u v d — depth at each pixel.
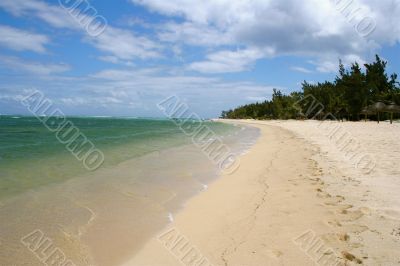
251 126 60.28
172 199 8.45
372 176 9.75
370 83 61.75
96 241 5.70
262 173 11.34
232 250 5.17
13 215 6.74
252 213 6.88
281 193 8.31
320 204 7.15
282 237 5.52
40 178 10.22
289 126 50.91
